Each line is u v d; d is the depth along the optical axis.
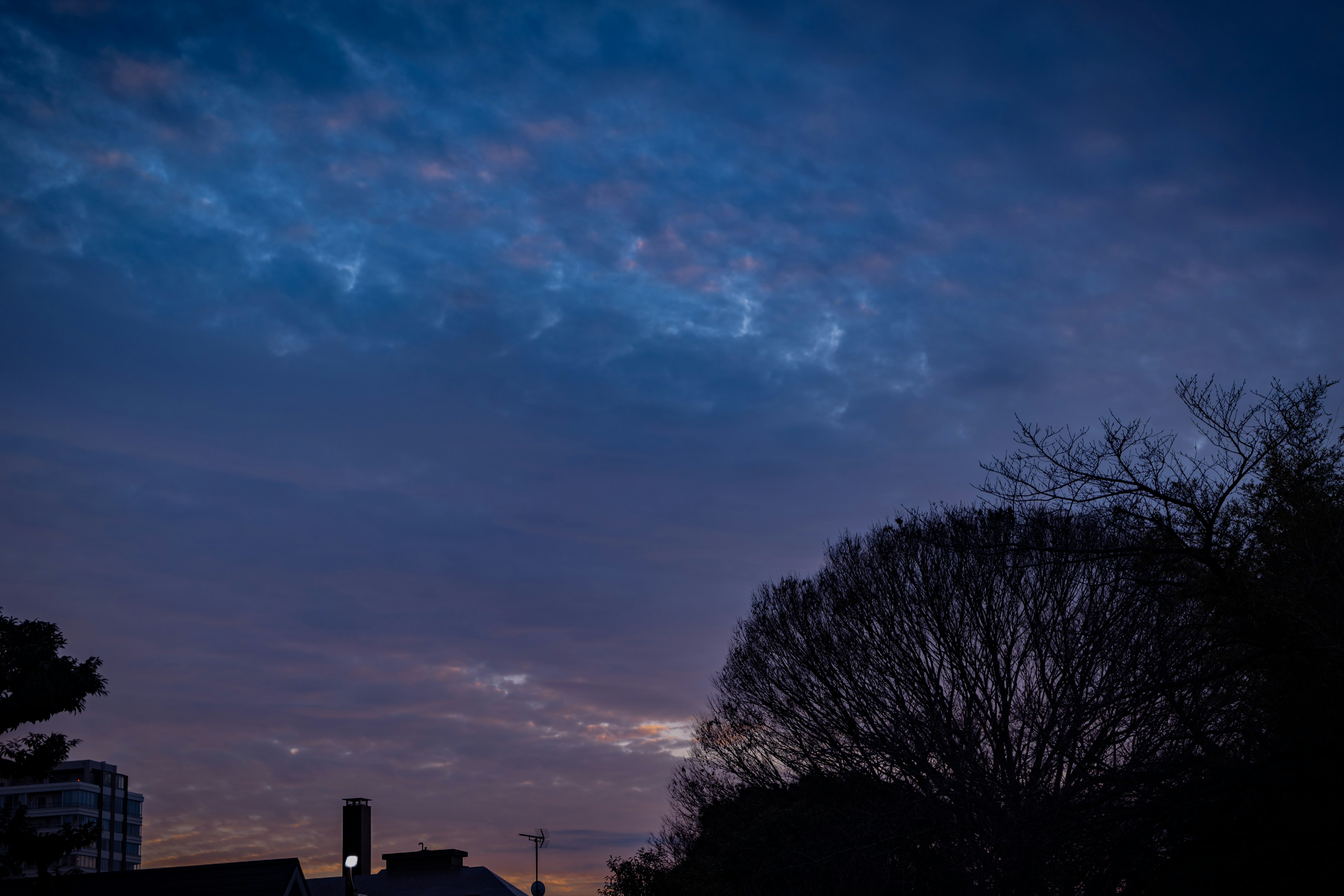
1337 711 11.94
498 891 43.88
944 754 21.48
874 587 26.88
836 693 27.44
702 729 35.84
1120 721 15.77
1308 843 11.88
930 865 23.75
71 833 22.91
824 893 24.36
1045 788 15.49
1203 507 12.17
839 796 28.22
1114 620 19.47
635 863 32.69
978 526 22.41
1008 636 22.95
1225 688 13.71
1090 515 19.56
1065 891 13.94
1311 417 12.02
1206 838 11.96
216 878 28.73
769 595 31.45
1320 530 12.27
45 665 22.30
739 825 30.69
